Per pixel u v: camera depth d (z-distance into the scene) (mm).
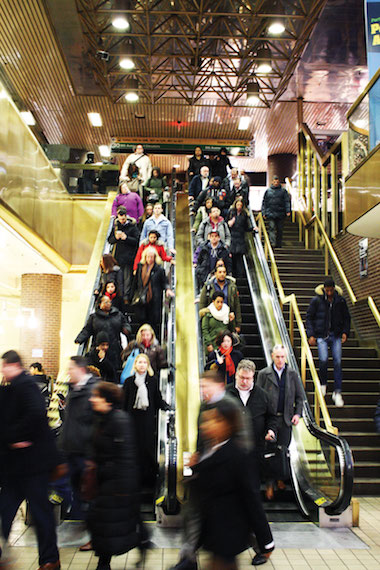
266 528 2740
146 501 5609
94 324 6508
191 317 8250
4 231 8836
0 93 7551
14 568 4000
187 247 10930
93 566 4062
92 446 3422
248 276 9969
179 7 12320
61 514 5031
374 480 6480
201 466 2807
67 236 13414
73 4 11617
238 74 14758
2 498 3637
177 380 6949
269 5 12117
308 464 5625
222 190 11789
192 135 20312
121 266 9000
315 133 19391
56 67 14562
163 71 14867
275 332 7703
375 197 6559
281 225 11977
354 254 10188
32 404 3637
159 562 4152
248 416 4988
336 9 11969
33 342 13250
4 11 11828
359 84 15875
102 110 17797
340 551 4453
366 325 9141
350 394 7664
